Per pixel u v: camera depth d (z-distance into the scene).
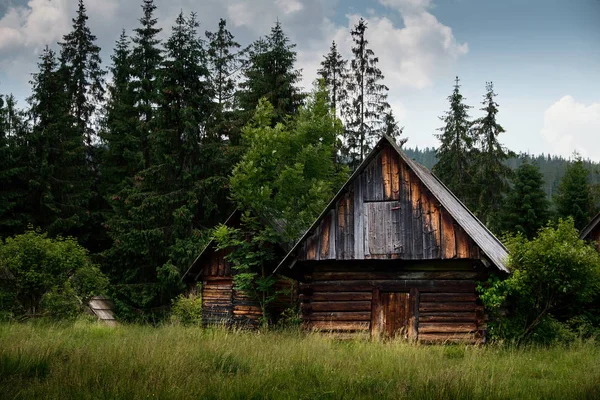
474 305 17.97
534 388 9.84
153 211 35.62
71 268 25.84
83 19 48.88
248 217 23.05
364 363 11.71
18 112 44.09
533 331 17.66
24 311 24.59
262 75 38.19
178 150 37.19
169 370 9.38
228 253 25.94
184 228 35.28
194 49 38.09
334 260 19.50
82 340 14.79
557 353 14.77
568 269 17.12
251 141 24.66
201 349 11.62
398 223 18.83
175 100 37.69
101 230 43.28
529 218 42.88
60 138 41.94
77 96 48.09
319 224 19.61
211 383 8.98
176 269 33.94
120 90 45.62
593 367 12.09
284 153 24.64
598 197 47.53
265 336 15.90
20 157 41.00
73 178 42.75
